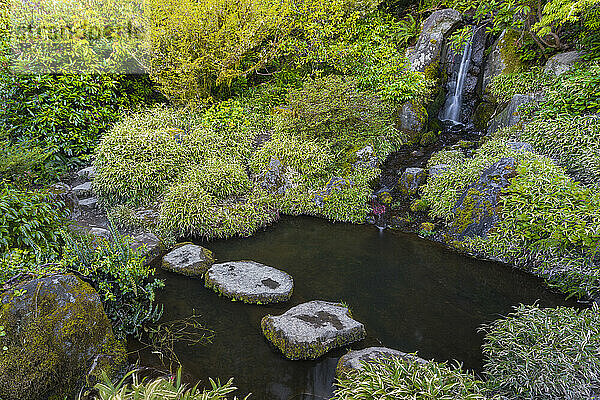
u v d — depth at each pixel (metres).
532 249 4.44
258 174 6.48
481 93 8.84
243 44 7.57
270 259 4.83
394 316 3.72
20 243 3.23
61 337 2.50
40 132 6.43
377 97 8.02
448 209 5.59
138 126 6.41
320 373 3.00
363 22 10.00
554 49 7.80
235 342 3.31
